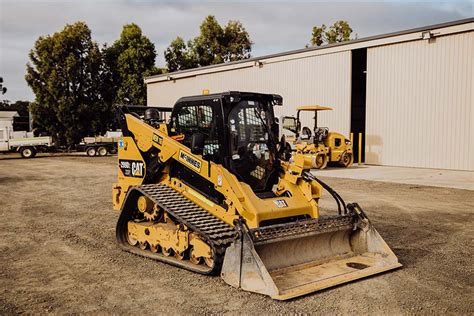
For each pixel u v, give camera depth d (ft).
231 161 20.61
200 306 16.24
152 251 22.80
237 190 19.70
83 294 17.58
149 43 131.03
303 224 19.43
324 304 16.38
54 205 38.04
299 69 80.43
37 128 126.62
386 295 17.29
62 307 16.33
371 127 71.56
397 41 67.62
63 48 120.78
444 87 63.52
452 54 62.59
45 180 55.47
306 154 62.59
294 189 21.75
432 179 52.60
